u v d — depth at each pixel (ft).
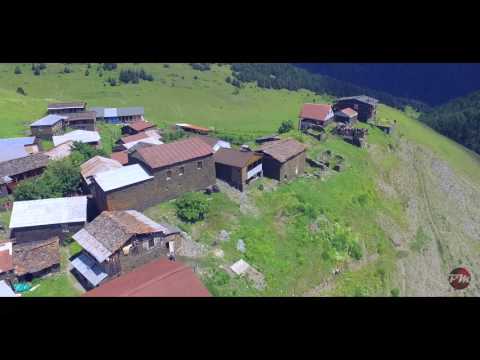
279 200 225.56
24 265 164.25
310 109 352.28
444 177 355.56
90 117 334.44
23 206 191.52
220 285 164.86
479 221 307.17
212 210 205.26
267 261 184.75
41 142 288.92
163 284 146.00
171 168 204.95
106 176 193.88
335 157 294.25
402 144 374.63
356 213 241.96
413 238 249.75
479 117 521.65
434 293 206.80
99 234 165.07
